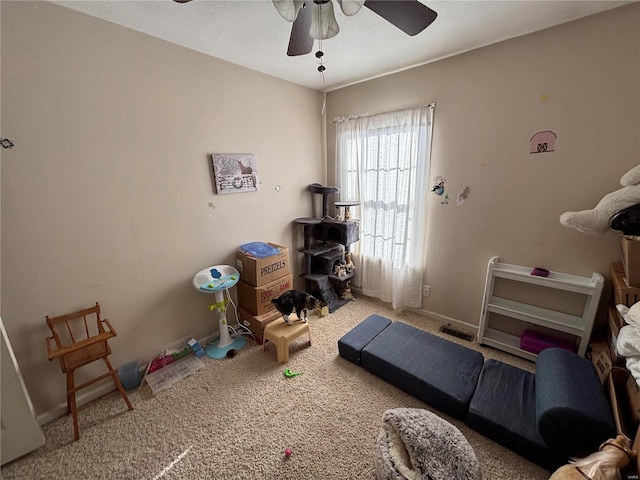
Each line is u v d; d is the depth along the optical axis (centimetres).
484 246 221
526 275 192
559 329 184
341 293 307
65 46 145
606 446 105
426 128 230
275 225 272
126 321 188
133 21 158
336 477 128
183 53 189
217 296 218
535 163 188
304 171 291
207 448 143
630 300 140
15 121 136
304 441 145
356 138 277
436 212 242
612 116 160
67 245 158
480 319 219
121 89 166
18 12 132
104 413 166
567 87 170
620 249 166
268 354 217
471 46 196
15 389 134
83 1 139
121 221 177
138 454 141
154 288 198
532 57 178
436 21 163
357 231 287
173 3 143
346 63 221
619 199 141
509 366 168
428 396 160
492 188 209
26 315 150
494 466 130
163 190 192
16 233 142
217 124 214
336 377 190
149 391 183
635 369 106
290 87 263
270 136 253
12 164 138
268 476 129
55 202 152
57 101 146
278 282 242
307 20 124
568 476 97
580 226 156
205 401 173
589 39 159
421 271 260
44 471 134
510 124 193
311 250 287
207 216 219
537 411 129
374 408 164
